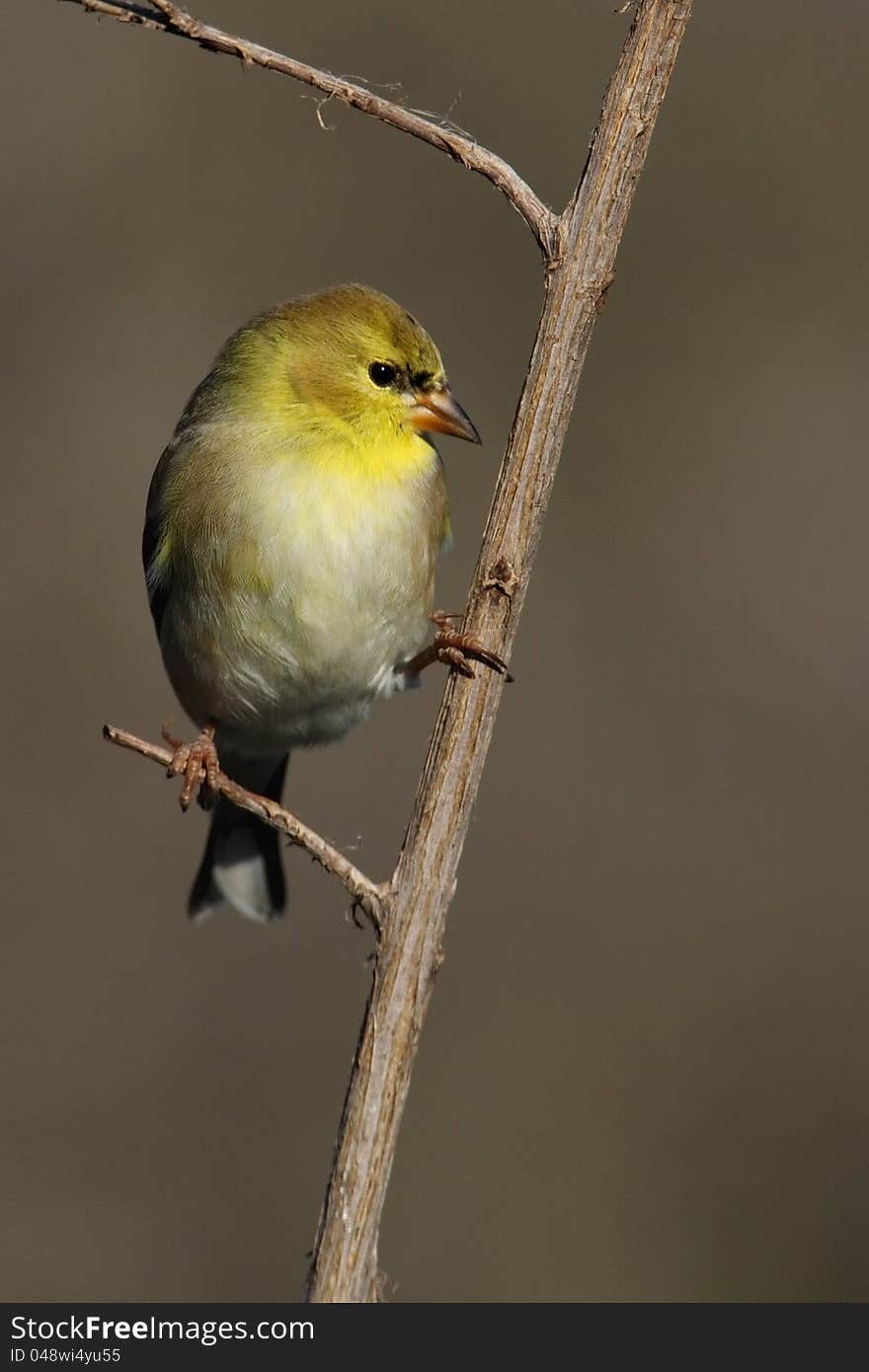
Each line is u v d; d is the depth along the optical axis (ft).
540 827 39.81
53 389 45.06
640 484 43.88
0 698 41.68
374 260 46.29
